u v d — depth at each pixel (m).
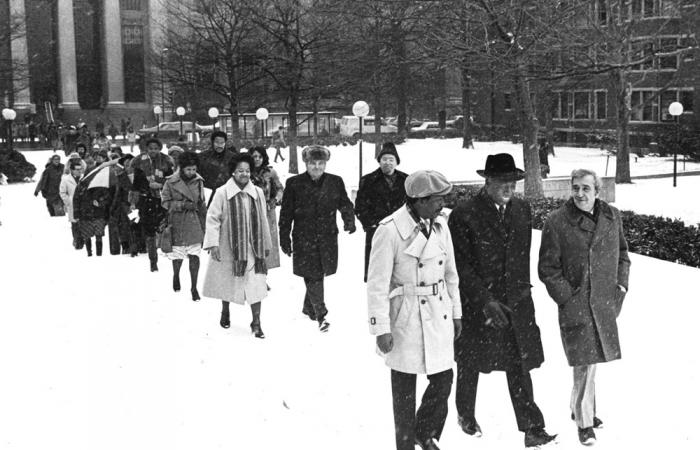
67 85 75.00
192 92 43.25
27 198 29.25
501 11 17.36
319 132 58.03
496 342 5.84
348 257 13.68
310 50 34.50
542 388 7.02
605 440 5.89
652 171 37.44
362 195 9.21
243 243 8.94
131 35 78.44
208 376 7.48
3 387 7.19
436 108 65.00
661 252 13.71
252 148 11.21
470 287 5.84
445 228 5.56
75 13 81.81
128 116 75.31
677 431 6.03
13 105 68.31
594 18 19.70
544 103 44.31
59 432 6.12
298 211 9.06
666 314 9.21
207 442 5.94
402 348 5.38
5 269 13.54
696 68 30.75
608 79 32.28
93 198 14.84
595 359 5.81
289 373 7.56
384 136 51.50
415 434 5.54
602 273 5.86
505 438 5.96
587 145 51.28
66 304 10.63
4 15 58.44
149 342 8.67
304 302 9.74
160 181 14.14
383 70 27.05
